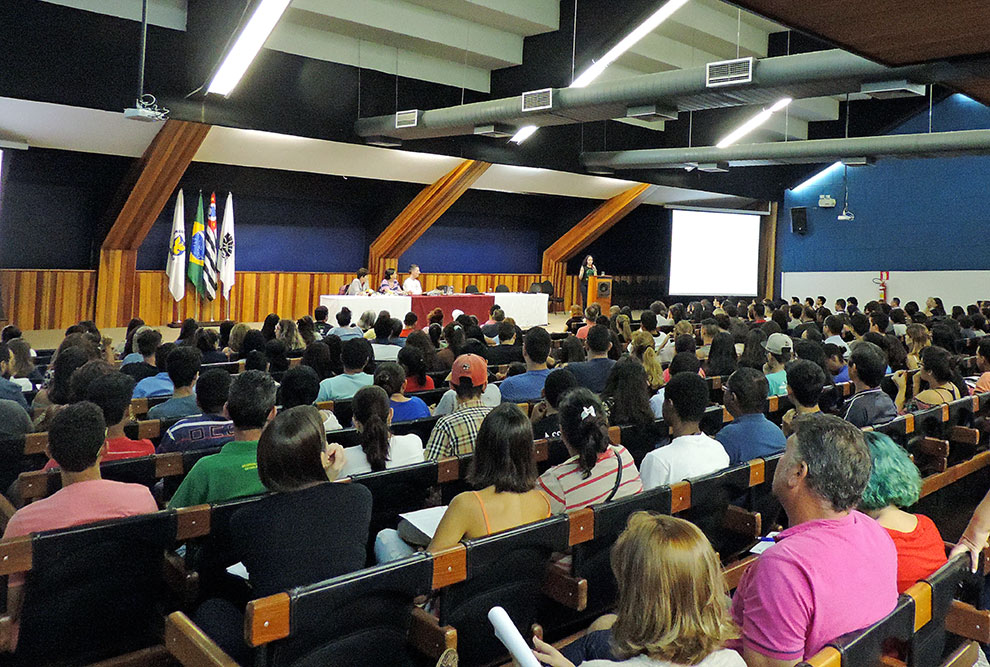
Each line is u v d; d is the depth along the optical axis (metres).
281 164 13.84
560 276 20.55
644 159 14.86
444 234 18.47
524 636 2.27
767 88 8.53
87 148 11.78
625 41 10.68
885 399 4.30
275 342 5.69
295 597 1.66
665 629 1.31
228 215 13.98
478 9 11.64
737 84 8.51
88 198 13.04
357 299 13.31
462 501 2.29
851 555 1.71
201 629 2.12
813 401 3.75
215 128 12.01
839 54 7.77
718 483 2.82
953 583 1.89
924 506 3.96
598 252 21.03
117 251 12.95
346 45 12.12
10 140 11.14
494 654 2.17
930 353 4.81
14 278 12.02
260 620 1.62
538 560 2.21
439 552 1.92
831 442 1.77
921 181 18.16
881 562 1.76
